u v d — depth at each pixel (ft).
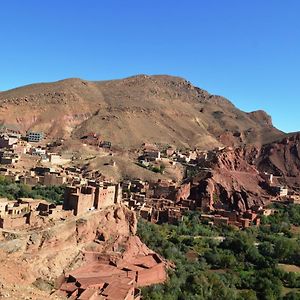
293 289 383.45
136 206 558.15
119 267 336.29
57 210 351.46
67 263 318.24
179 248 444.55
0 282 248.93
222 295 341.62
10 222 314.14
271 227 565.94
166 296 320.50
